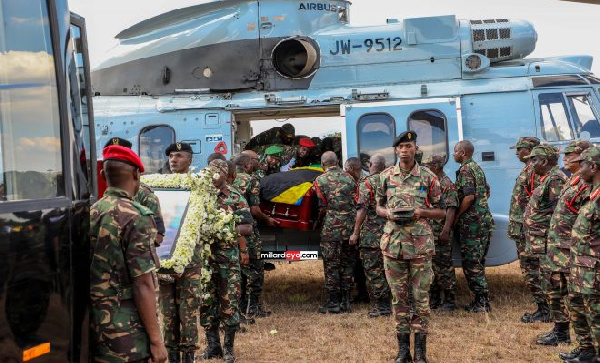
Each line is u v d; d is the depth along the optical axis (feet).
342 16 32.30
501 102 29.60
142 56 32.37
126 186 11.18
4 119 8.61
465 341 21.79
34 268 8.72
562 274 19.92
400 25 31.12
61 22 10.09
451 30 30.42
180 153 18.83
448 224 24.91
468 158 25.66
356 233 25.20
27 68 9.18
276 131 33.35
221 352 19.88
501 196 29.35
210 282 19.30
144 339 10.61
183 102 31.32
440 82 30.30
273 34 31.07
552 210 21.39
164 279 15.94
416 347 18.83
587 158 17.06
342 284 27.07
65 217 9.50
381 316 25.68
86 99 15.46
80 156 10.19
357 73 30.73
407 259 18.70
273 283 33.91
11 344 8.22
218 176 17.90
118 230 10.54
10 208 8.38
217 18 31.83
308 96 30.50
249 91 31.27
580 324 18.88
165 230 16.43
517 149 24.66
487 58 30.01
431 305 26.86
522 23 30.94
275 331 23.40
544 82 29.60
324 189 26.11
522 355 20.17
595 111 29.30
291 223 27.02
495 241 27.48
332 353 20.79
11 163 8.64
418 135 29.78
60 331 9.23
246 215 20.27
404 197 18.67
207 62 31.53
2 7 8.75
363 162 29.91
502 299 28.19
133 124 31.45
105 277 10.50
